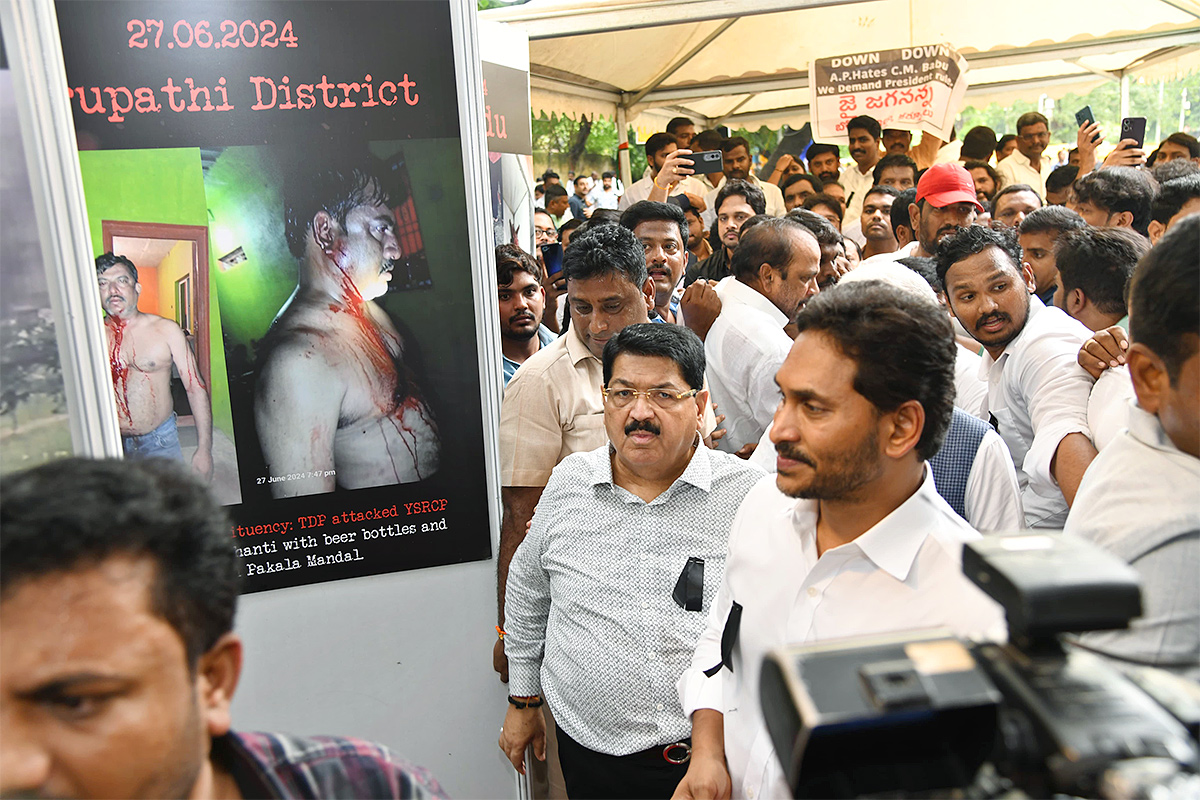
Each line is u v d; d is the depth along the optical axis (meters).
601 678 1.59
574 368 2.13
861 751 0.57
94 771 0.58
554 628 1.70
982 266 2.03
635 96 4.41
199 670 0.64
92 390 1.54
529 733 1.85
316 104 1.74
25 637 0.56
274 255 1.76
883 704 0.54
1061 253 2.11
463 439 1.90
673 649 1.57
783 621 1.18
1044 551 0.63
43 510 0.57
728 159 4.38
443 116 1.80
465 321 1.87
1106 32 4.25
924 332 0.97
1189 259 0.89
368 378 1.83
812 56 4.30
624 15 3.16
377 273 1.81
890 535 1.06
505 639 1.87
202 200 1.71
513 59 2.80
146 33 1.65
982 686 0.56
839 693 0.56
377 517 1.88
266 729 1.89
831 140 4.18
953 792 0.56
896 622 1.05
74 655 0.57
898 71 4.08
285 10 1.70
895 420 0.99
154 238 1.70
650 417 1.59
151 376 1.72
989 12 4.22
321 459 1.83
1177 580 0.92
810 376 1.00
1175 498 0.93
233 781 0.75
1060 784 0.52
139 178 1.68
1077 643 0.96
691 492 1.64
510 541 2.09
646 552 1.62
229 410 1.77
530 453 2.10
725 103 4.46
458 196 1.83
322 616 1.88
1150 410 0.98
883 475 1.03
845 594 1.09
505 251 2.78
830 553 1.09
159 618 0.60
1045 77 4.43
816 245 2.65
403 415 1.86
